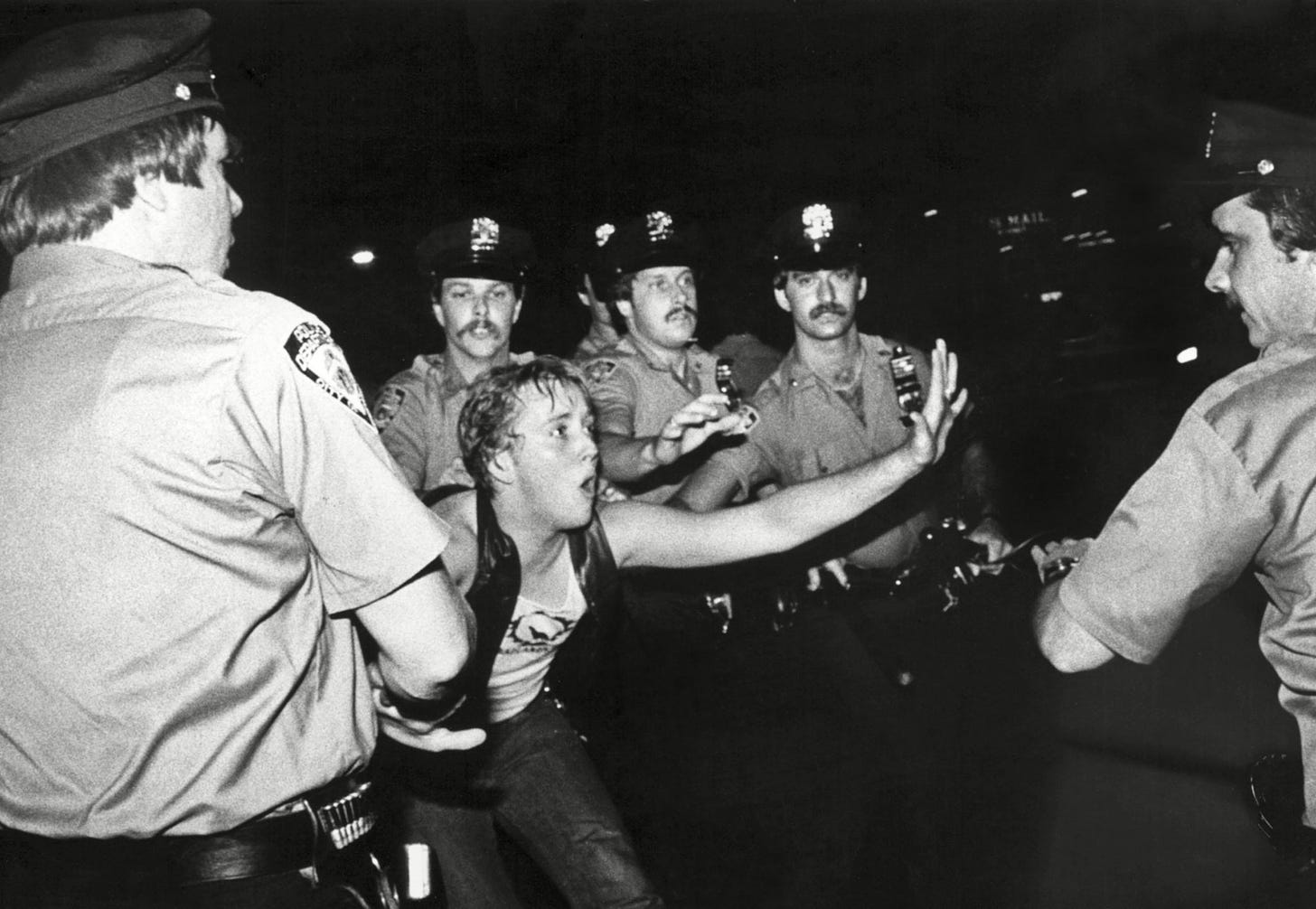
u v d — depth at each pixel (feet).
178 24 3.95
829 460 8.96
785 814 8.80
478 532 7.39
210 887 3.72
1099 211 8.99
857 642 8.95
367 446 3.83
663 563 7.72
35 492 3.55
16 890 3.78
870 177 8.89
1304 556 5.07
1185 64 8.54
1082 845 8.58
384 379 8.41
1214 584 5.34
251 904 3.75
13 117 3.74
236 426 3.61
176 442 3.55
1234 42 8.08
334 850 3.95
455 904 6.90
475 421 7.39
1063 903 8.23
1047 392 9.12
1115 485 9.17
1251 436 5.11
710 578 8.68
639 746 8.70
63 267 3.80
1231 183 5.63
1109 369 9.18
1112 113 8.87
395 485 3.86
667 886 8.63
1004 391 9.12
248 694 3.69
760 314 8.86
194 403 3.57
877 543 8.95
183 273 3.85
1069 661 5.76
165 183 3.90
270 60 8.21
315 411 3.72
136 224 3.87
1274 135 5.55
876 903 8.58
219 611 3.62
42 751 3.64
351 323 8.41
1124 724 8.91
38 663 3.58
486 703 7.16
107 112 3.78
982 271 9.05
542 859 6.83
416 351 8.45
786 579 8.82
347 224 8.36
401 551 3.85
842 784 8.90
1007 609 9.08
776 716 8.86
